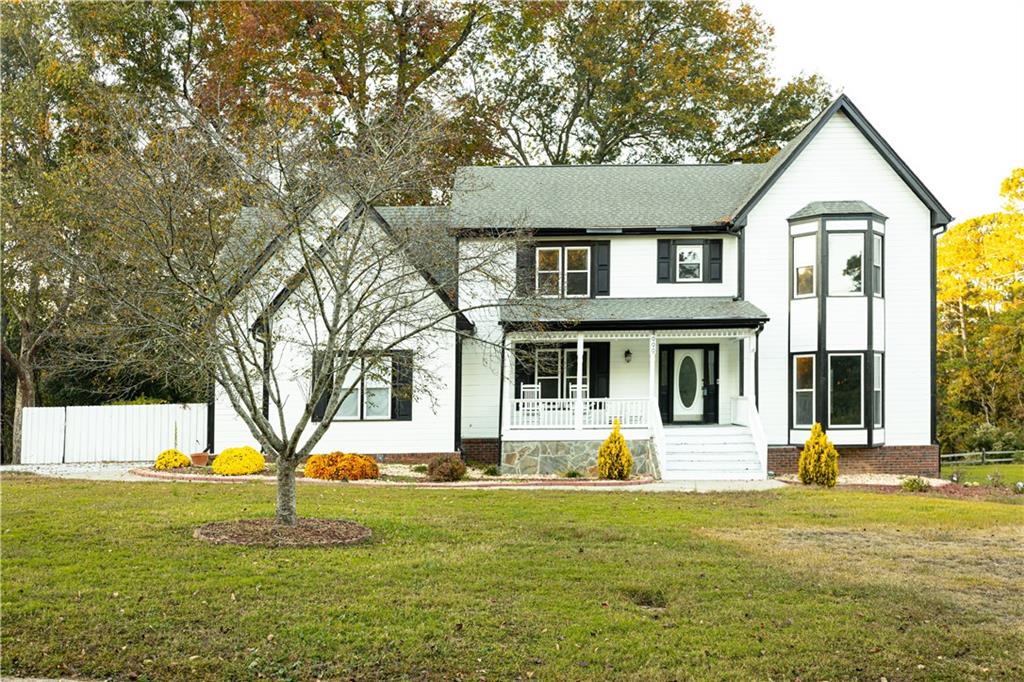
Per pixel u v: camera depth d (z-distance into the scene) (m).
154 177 12.55
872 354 24.95
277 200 13.05
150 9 32.44
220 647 8.19
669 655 8.20
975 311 45.41
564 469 23.48
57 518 13.29
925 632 8.88
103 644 8.23
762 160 40.62
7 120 28.52
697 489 19.61
